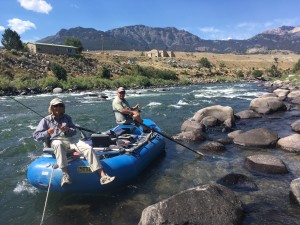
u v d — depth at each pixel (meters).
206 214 2.47
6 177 3.82
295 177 3.59
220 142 5.15
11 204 3.12
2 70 20.97
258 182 3.47
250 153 4.61
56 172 3.05
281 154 4.49
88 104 11.36
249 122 6.84
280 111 8.10
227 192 2.77
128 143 3.88
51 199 3.20
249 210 2.83
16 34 31.88
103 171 3.06
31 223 2.76
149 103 11.20
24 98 14.45
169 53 61.66
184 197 2.57
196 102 11.28
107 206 3.03
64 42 39.66
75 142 3.31
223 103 10.88
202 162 4.28
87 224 2.71
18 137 5.84
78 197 3.23
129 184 3.53
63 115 3.31
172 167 4.10
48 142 3.23
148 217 2.47
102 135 3.56
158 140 4.54
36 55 27.41
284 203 2.95
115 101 4.54
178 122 7.10
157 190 3.38
